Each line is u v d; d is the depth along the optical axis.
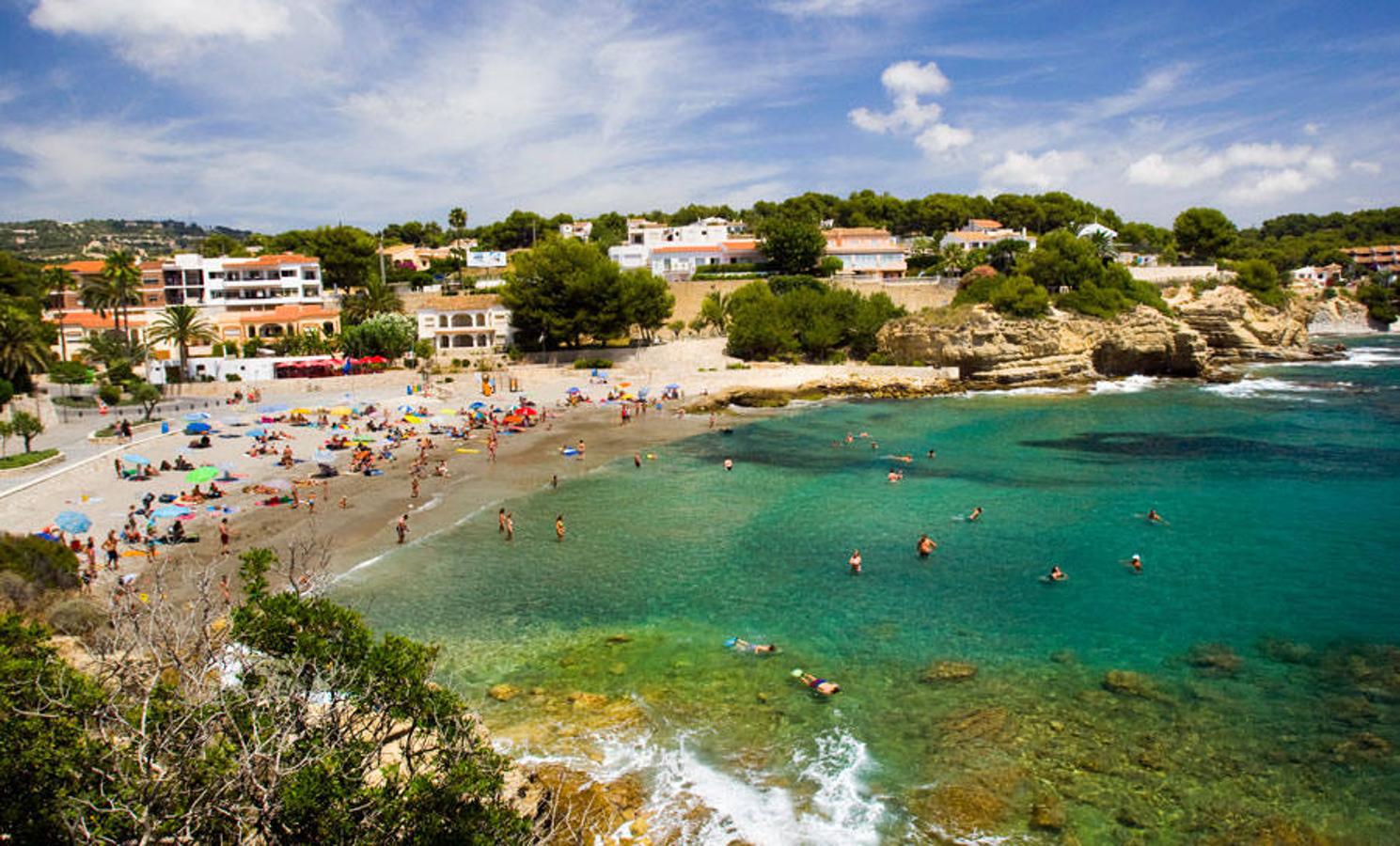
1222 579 42.56
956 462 69.31
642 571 44.31
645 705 30.59
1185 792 25.39
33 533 43.62
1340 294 195.75
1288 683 31.94
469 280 150.12
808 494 59.56
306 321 119.12
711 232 171.75
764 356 119.12
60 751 14.63
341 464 66.62
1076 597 40.53
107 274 102.75
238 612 19.11
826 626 37.34
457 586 42.12
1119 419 87.62
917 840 23.41
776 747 27.94
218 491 56.47
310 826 14.82
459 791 16.44
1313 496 57.62
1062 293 125.12
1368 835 23.48
